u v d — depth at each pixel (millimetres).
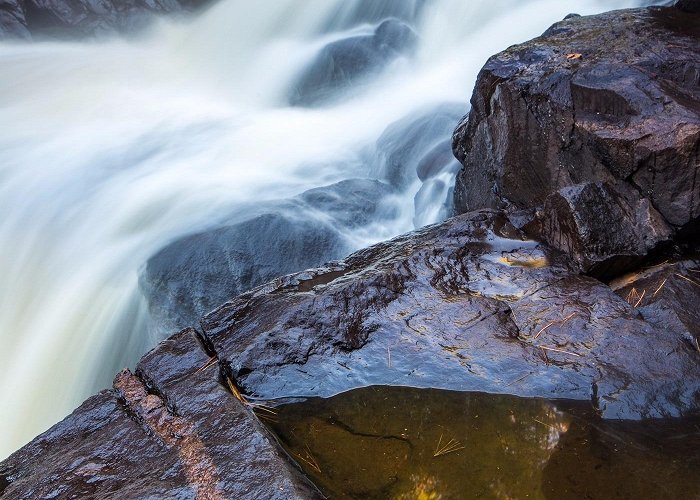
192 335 3863
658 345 3455
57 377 7887
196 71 16000
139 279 7582
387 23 13641
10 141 11844
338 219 7910
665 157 4156
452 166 7668
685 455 2891
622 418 3121
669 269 4113
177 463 2809
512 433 3088
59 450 3117
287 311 3871
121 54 16938
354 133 11156
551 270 4223
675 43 5219
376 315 3854
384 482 2848
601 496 2709
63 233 9219
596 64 5012
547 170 5137
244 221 7805
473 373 3451
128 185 9828
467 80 11672
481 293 4043
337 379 3498
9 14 16500
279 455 2824
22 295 8766
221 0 17656
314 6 15750
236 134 11898
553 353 3506
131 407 3316
